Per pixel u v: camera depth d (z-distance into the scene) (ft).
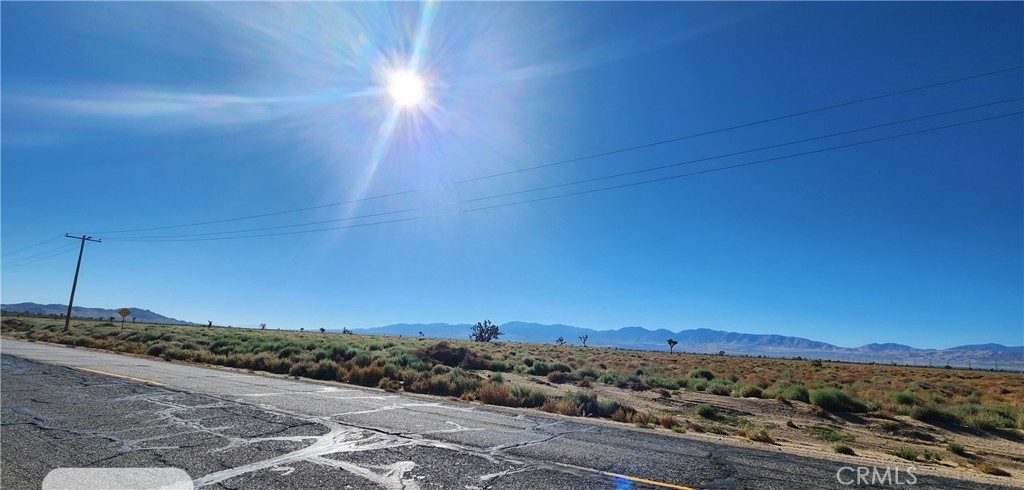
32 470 20.30
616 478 21.16
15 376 48.29
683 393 75.25
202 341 122.72
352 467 21.47
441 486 19.36
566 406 44.60
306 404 37.83
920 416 55.88
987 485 22.99
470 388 57.88
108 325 215.10
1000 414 61.31
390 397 45.55
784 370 141.59
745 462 24.80
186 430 27.68
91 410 32.68
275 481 19.44
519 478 20.67
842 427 50.80
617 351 240.12
